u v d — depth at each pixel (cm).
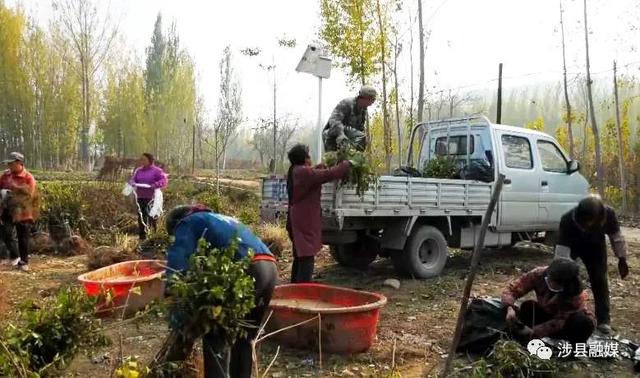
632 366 498
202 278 345
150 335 559
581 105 3431
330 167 686
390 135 1931
